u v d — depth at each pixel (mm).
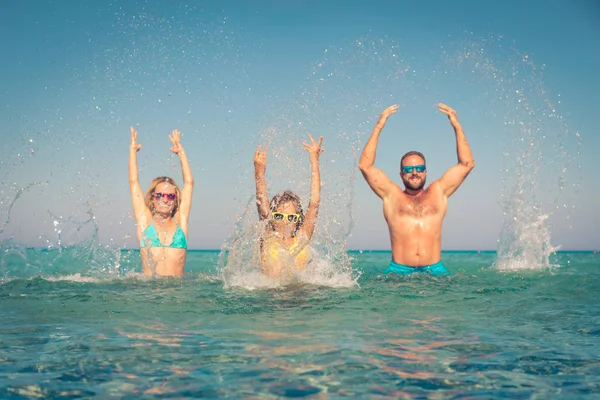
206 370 2590
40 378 2469
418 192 7227
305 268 6031
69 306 4398
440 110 7102
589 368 2637
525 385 2375
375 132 7117
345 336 3324
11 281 5945
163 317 3947
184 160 7223
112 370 2592
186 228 7102
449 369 2615
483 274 6941
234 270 6102
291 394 2250
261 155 6094
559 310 4281
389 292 5203
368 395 2240
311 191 6047
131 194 6852
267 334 3377
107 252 7586
